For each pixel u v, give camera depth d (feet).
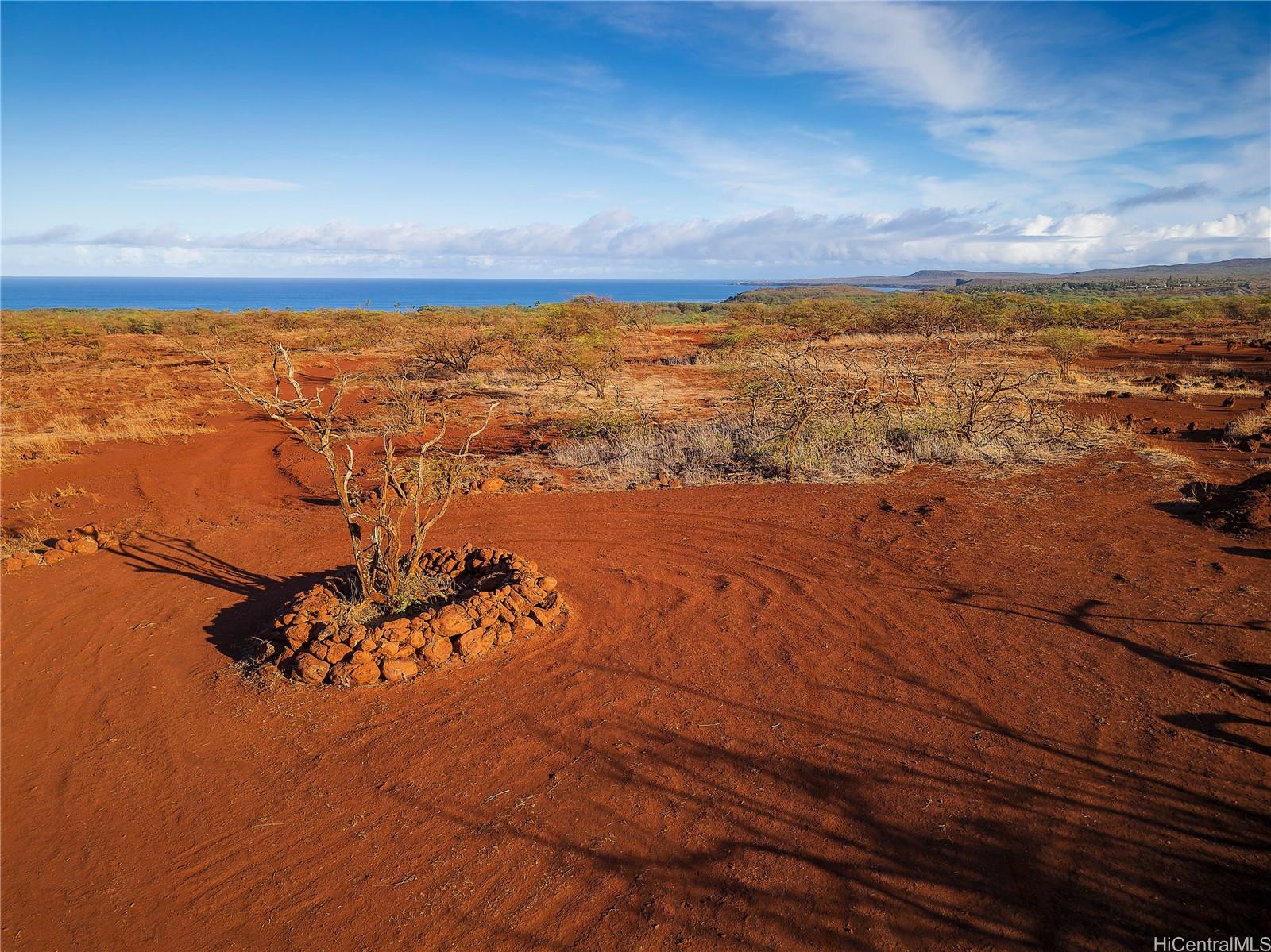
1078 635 17.42
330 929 10.46
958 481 31.53
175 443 51.57
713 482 34.68
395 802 13.12
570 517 30.22
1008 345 102.22
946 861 10.91
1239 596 18.78
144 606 23.18
